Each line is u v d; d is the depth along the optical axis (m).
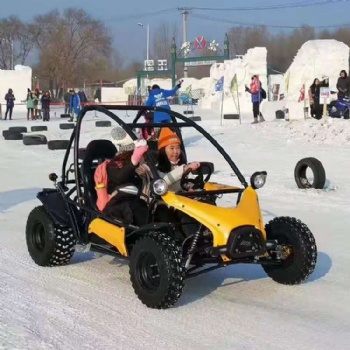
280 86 43.62
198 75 84.56
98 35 84.56
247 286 6.36
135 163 6.06
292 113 26.70
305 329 5.24
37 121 34.19
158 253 5.48
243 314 5.57
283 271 6.23
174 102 51.06
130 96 56.75
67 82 80.75
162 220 6.04
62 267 7.09
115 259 7.43
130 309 5.68
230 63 36.50
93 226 6.49
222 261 5.73
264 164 15.59
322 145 18.39
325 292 6.21
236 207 5.87
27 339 4.94
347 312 5.66
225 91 36.03
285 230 6.13
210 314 5.56
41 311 5.62
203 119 30.38
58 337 5.00
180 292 5.48
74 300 5.94
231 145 19.22
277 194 11.75
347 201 11.09
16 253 7.73
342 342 4.98
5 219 9.91
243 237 5.56
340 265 7.22
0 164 16.86
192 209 5.73
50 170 15.54
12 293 6.12
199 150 18.42
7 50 91.94
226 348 4.84
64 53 81.00
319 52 26.61
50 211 6.87
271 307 5.77
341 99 22.72
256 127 22.27
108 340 4.96
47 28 89.50
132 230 5.97
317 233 8.85
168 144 6.34
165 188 5.73
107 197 6.43
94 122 30.50
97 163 6.82
